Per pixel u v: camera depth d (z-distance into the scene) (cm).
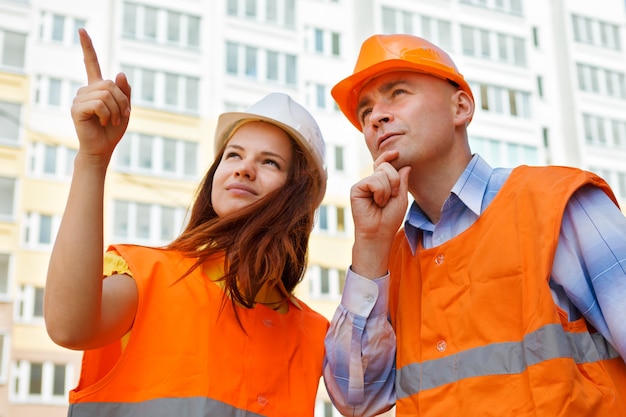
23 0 2197
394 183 245
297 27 2386
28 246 2036
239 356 230
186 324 227
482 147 2411
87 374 220
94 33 2209
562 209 220
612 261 219
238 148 257
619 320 213
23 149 2098
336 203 2236
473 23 2520
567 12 2672
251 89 2294
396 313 256
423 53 251
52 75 2167
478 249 232
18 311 1980
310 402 243
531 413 209
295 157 261
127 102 207
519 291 222
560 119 2572
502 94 2486
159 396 218
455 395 225
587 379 215
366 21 2417
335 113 2333
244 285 235
